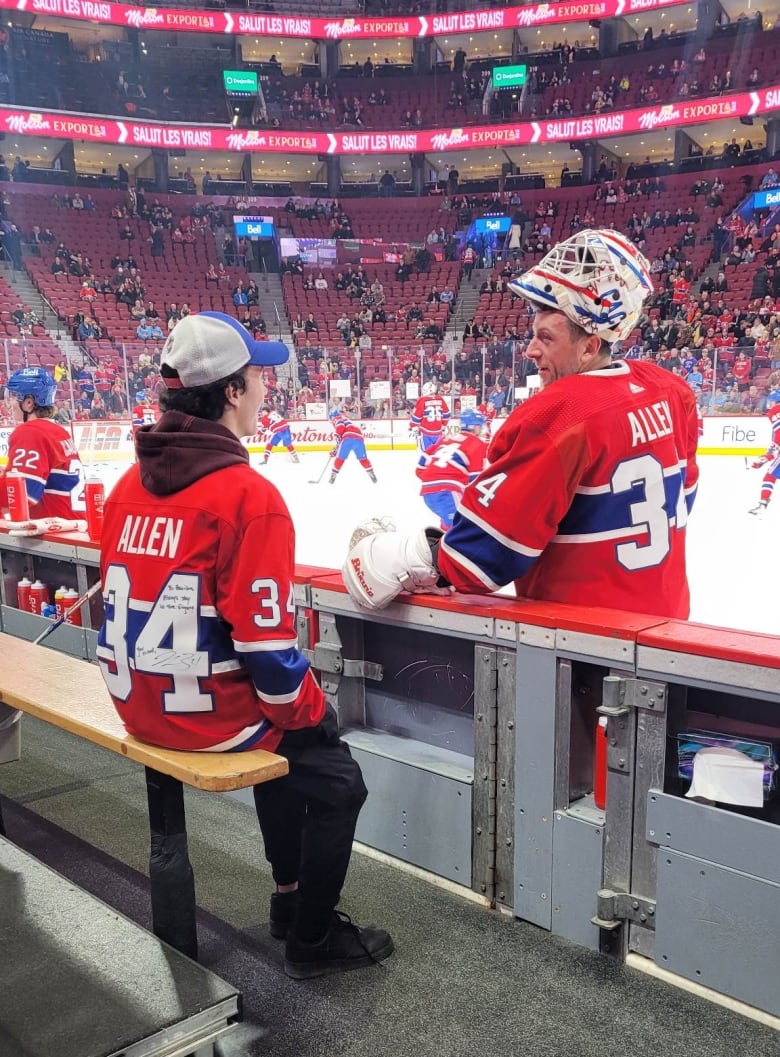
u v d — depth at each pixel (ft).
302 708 5.54
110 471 45.65
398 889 7.46
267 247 82.48
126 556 5.42
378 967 6.43
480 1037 5.69
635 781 6.19
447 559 6.43
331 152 85.71
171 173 92.68
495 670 6.88
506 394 53.31
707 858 5.82
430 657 7.89
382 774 7.84
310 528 27.84
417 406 37.04
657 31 87.71
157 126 81.35
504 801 7.00
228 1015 5.21
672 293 67.56
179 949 5.88
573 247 6.18
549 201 86.28
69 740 11.44
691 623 6.15
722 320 64.18
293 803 6.42
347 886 7.51
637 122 80.38
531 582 7.02
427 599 7.19
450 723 7.84
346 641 8.30
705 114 77.56
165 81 87.66
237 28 82.38
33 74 82.17
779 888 5.51
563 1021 5.82
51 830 8.83
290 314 77.36
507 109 89.20
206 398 5.34
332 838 6.01
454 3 89.51
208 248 82.02
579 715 6.72
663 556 6.58
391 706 8.34
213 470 5.18
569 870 6.62
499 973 6.33
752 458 44.29
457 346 68.44
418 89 91.20
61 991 5.23
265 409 54.44
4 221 70.33
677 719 6.37
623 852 6.31
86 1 76.84
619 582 6.53
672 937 6.07
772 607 16.74
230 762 5.33
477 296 79.25
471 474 21.03
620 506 6.34
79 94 83.92
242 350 5.33
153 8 79.71
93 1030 4.88
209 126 82.58
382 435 55.16
